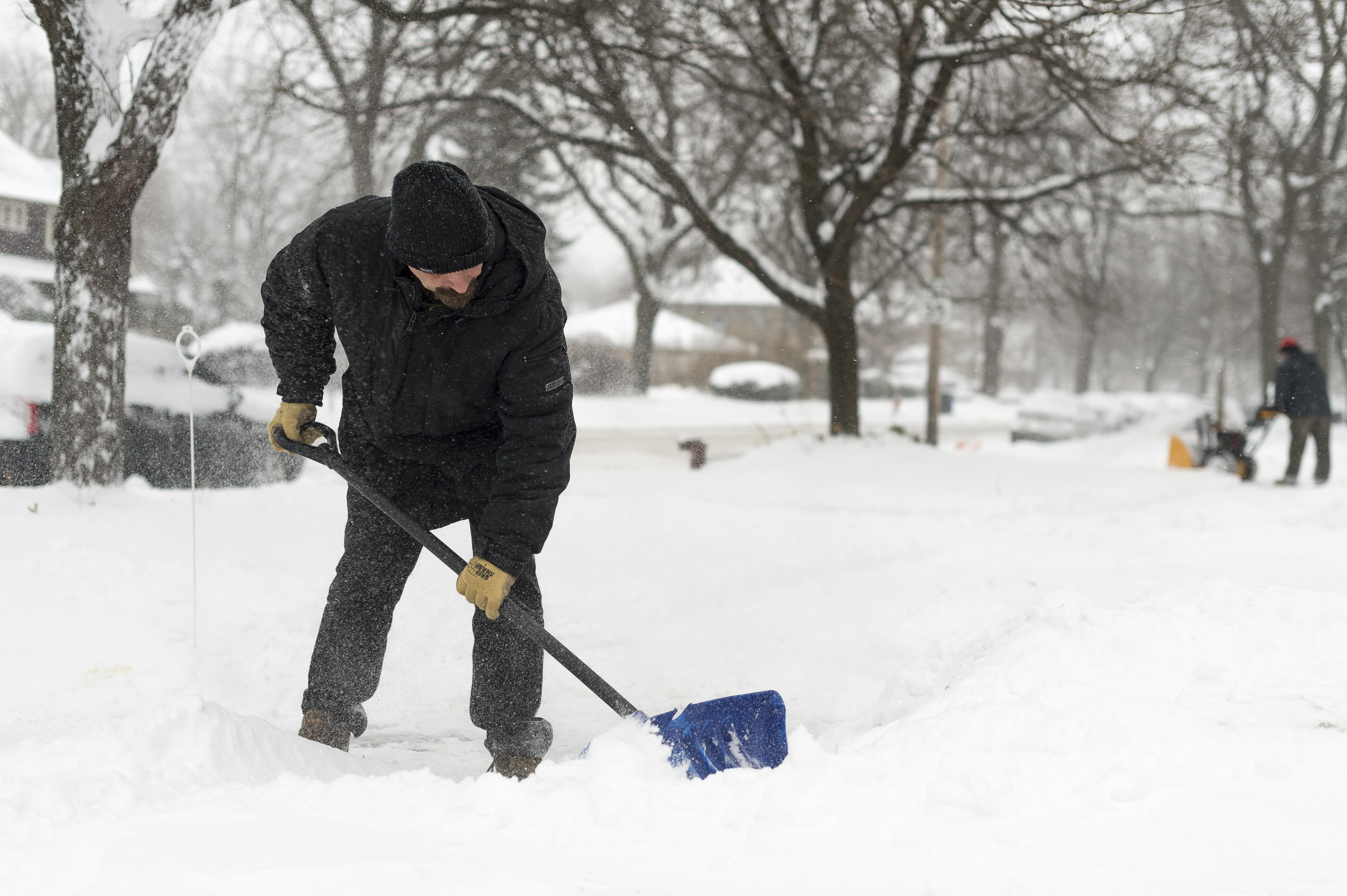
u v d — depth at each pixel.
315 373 2.98
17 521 4.94
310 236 2.62
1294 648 2.78
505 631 2.90
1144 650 2.80
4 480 7.32
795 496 9.91
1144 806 2.03
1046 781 2.11
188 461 7.98
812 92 11.02
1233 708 2.44
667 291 29.58
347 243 2.56
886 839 1.92
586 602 5.38
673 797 2.09
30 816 1.99
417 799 2.17
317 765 2.67
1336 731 2.30
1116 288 15.66
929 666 3.79
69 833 1.91
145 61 5.87
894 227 15.78
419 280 2.46
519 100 10.92
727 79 11.27
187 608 4.39
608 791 2.07
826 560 6.64
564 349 2.71
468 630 4.57
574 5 8.66
